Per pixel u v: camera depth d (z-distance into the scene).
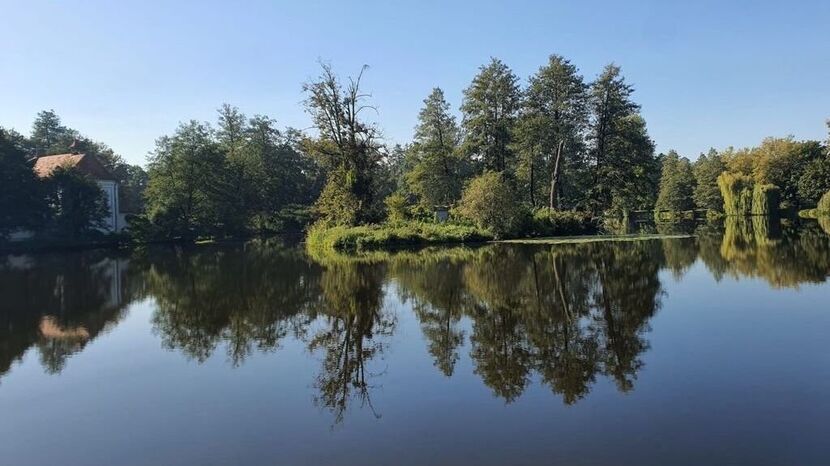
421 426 6.77
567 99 47.56
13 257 36.69
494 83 49.88
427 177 55.66
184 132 56.81
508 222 38.09
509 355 9.75
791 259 21.91
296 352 10.62
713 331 10.84
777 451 5.71
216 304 16.23
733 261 21.88
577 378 8.34
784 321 11.46
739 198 65.12
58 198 48.03
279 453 6.20
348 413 7.34
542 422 6.70
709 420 6.55
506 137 50.28
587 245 31.50
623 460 5.62
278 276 21.95
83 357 10.77
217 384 8.83
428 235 36.59
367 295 16.61
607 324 11.79
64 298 18.38
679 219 69.75
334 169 40.84
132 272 25.84
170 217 53.50
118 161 91.75
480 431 6.52
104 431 7.05
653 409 6.96
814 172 68.38
